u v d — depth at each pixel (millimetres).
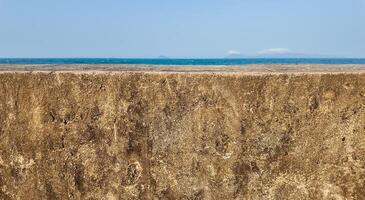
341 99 19484
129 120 19875
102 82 20141
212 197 19297
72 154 19859
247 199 19219
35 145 19906
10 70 22750
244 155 19484
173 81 19984
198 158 19547
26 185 19703
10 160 19875
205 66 27953
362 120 19312
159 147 19688
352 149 19219
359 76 19516
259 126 19578
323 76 19625
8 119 20062
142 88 20016
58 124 20016
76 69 24156
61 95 20125
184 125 19719
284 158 19391
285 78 19734
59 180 19734
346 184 19047
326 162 19250
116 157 19750
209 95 19844
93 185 19656
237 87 19766
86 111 20031
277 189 19234
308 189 19141
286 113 19562
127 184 19578
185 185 19422
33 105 20109
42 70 22688
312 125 19438
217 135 19609
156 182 19516
